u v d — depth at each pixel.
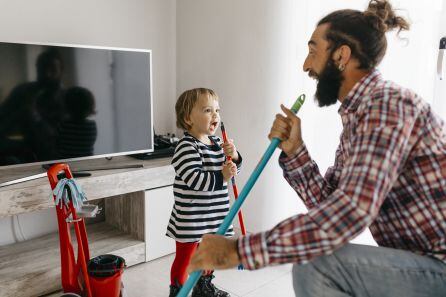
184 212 1.94
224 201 2.03
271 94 2.60
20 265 2.11
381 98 1.02
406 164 1.05
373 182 0.92
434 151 1.03
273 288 2.18
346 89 1.20
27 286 2.01
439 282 1.05
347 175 0.96
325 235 0.91
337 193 0.94
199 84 3.01
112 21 2.76
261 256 0.94
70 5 2.56
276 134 1.32
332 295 1.08
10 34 2.35
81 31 2.62
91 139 2.34
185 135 2.00
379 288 1.07
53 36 2.51
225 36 2.80
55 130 2.21
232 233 2.09
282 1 2.48
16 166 2.11
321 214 0.93
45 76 2.15
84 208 1.92
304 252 0.93
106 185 2.21
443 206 1.04
